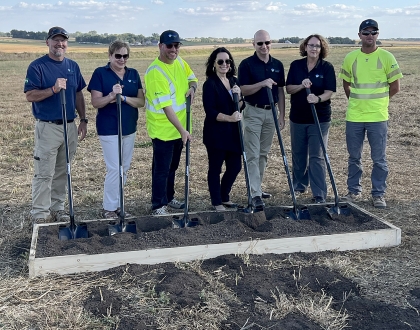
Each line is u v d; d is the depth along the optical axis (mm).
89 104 17578
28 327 3721
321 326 3693
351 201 6680
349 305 3961
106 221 5535
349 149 6711
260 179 6766
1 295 4160
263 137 6594
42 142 5684
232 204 6477
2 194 7121
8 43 84312
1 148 10336
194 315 3828
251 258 4754
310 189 7305
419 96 17250
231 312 3891
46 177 5766
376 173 6516
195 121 13602
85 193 7047
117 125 5754
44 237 5035
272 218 5859
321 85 6375
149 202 6797
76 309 3934
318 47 6230
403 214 6164
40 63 5547
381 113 6426
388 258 4902
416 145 10031
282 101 6637
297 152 6840
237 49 77625
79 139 6324
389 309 3920
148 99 5840
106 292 4168
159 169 6000
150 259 4672
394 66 6352
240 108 6105
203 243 4855
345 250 5070
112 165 5848
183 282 4289
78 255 4527
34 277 4469
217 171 6152
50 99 5598
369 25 6234
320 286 4289
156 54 66375
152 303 4000
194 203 6719
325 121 6516
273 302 4023
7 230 5746
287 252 4945
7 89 23234
